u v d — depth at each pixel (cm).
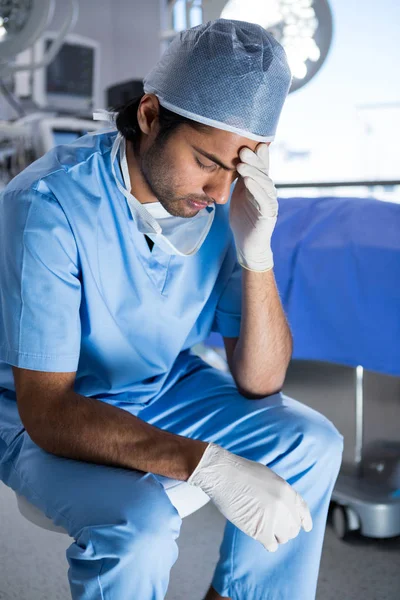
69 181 100
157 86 97
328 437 104
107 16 590
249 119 93
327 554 148
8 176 278
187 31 98
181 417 115
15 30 231
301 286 150
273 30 187
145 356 111
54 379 93
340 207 151
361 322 140
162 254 107
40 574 142
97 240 101
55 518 88
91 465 92
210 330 124
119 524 81
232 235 117
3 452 106
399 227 138
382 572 140
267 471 92
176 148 94
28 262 93
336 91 523
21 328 93
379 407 225
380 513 150
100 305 103
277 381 114
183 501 96
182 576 140
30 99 336
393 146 403
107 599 80
